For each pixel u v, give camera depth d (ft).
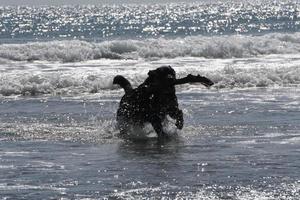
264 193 32.68
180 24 342.85
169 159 40.68
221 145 44.68
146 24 345.92
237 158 40.50
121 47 107.76
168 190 33.40
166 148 44.21
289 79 78.74
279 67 85.40
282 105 62.03
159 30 276.41
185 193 32.83
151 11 641.40
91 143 46.01
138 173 36.99
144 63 96.89
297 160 39.68
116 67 91.40
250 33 251.19
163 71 48.88
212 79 77.25
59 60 100.53
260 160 39.81
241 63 95.61
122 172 37.27
